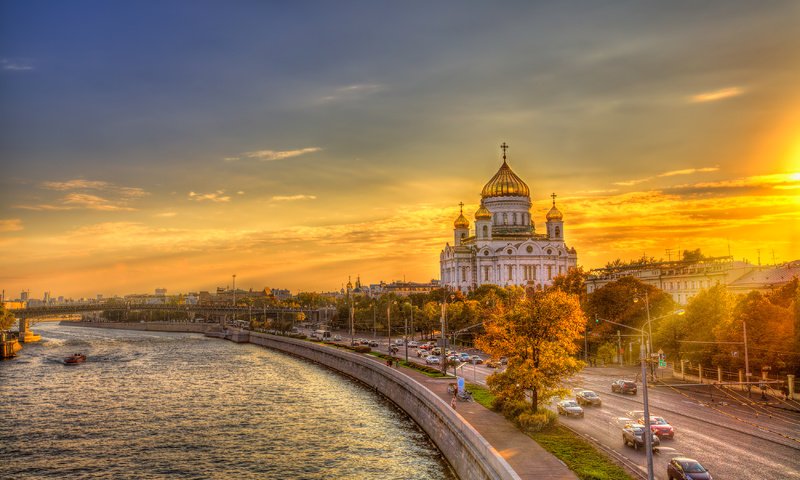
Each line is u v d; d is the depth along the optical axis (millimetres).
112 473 82812
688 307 133000
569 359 82375
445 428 84750
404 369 140125
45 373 183500
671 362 149000
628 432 69062
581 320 85062
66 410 124562
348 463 84125
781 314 110562
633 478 56625
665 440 71250
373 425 106625
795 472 59625
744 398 100062
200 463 86562
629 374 135125
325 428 105188
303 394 141625
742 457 64562
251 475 80812
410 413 112375
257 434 102125
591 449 66625
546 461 62188
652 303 161125
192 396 140250
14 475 82438
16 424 111812
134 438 100812
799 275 173625
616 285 169250
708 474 54844
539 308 83250
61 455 91375
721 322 123250
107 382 163875
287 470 82312
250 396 139500
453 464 78500
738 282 192875
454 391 97875
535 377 79875
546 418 75875
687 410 89625
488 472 61312
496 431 75000
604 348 153625
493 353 88000
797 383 102625
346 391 145375
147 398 138125
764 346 109188
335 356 188250
